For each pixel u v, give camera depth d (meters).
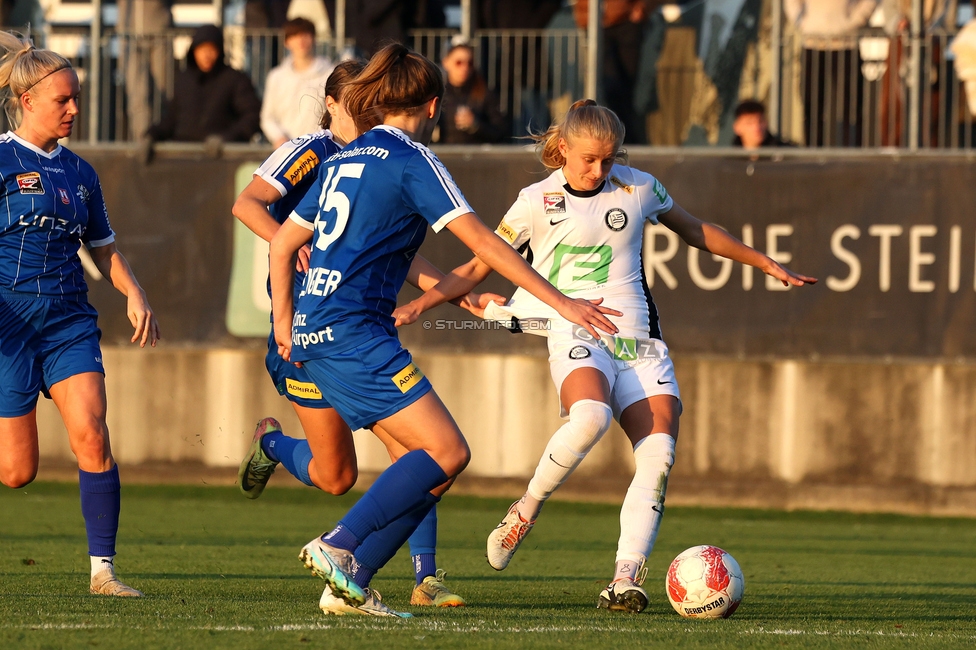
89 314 15.58
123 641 10.77
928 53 33.81
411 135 12.86
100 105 36.88
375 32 36.09
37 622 11.88
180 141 35.06
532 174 32.59
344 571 12.02
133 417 34.19
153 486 33.94
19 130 15.49
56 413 34.53
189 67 35.25
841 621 14.17
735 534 27.81
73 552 21.52
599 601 14.61
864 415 31.52
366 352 11.99
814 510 31.62
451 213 11.91
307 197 12.67
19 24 39.16
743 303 31.94
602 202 15.65
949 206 31.19
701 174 32.19
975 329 31.08
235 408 33.88
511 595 16.62
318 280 12.16
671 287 32.19
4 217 14.97
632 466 32.47
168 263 34.03
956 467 31.12
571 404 14.90
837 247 31.64
